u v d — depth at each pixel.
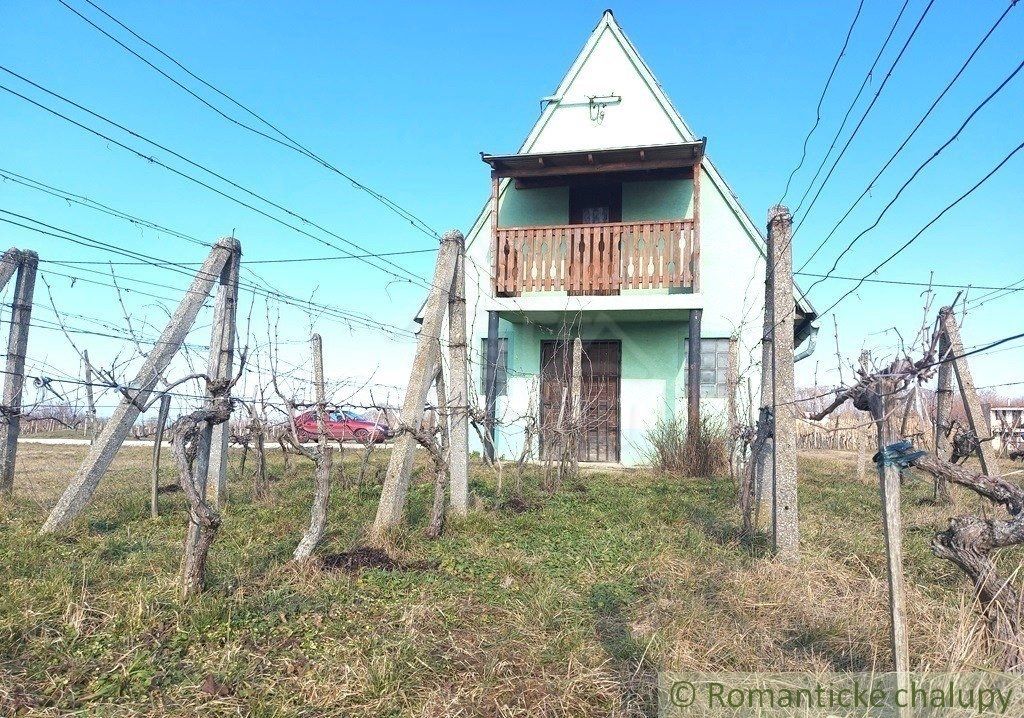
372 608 4.60
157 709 3.30
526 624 4.29
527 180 13.57
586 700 3.38
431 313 7.22
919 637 3.77
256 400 5.70
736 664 3.62
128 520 7.24
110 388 5.79
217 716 3.27
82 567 5.13
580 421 11.00
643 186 13.87
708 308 13.40
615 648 3.91
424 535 6.64
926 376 4.96
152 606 4.43
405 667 3.69
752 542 6.26
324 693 3.45
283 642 4.05
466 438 7.88
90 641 3.98
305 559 5.43
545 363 14.20
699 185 11.97
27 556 5.50
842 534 6.43
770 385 6.57
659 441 12.20
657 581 5.16
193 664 3.75
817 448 19.31
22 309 8.20
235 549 5.92
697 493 9.47
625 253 12.32
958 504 8.13
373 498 8.84
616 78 14.03
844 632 3.94
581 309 12.30
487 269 14.18
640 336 13.72
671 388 13.48
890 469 2.98
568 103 14.21
